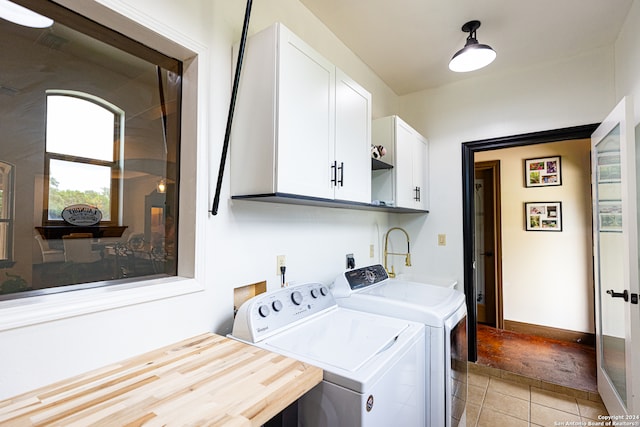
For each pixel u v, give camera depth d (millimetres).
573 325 3389
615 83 2354
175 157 1366
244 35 1341
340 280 1977
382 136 2482
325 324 1479
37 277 987
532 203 3635
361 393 955
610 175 2092
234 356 1104
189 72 1359
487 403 2332
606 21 2105
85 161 1103
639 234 1782
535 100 2658
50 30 1026
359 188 1895
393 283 2248
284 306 1433
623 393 1910
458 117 2994
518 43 2361
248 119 1415
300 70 1441
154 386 890
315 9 2016
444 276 2992
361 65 2631
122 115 1207
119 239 1188
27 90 978
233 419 737
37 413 764
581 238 3389
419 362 1427
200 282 1326
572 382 2520
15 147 951
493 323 3842
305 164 1461
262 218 1659
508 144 2773
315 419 1055
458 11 2020
